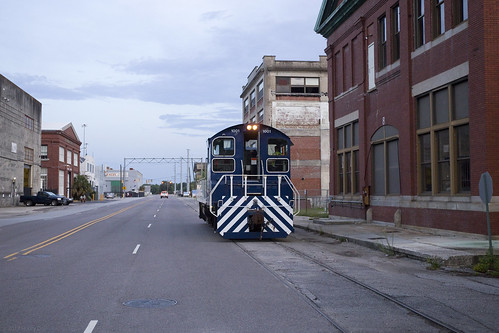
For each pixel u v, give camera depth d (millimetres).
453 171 16328
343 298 8297
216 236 19750
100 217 34219
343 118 26000
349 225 21922
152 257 13414
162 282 9727
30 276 10438
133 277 10281
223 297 8367
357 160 24656
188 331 6355
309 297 8359
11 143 52812
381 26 22031
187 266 11781
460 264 11828
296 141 49031
